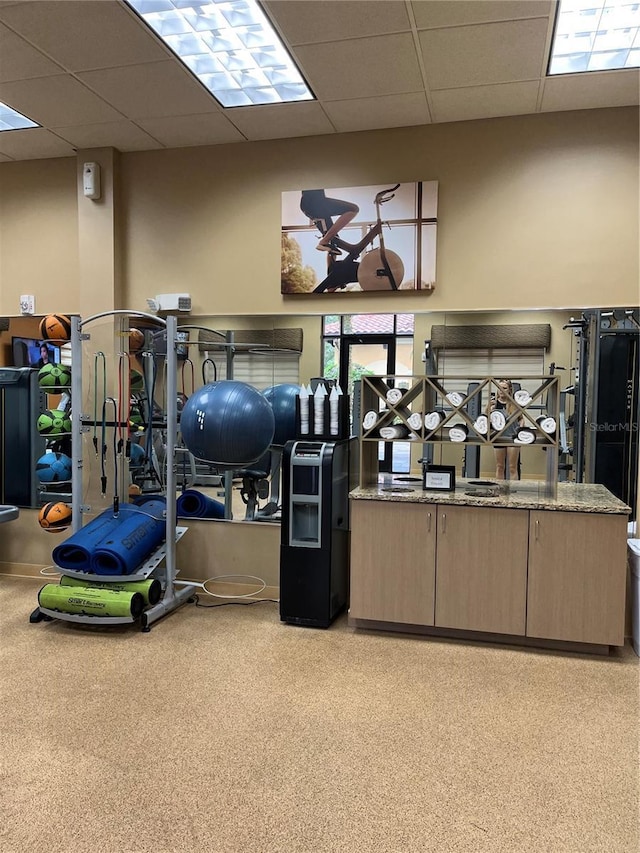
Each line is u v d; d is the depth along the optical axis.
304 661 3.39
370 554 3.76
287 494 3.90
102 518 4.18
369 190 4.23
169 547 4.10
